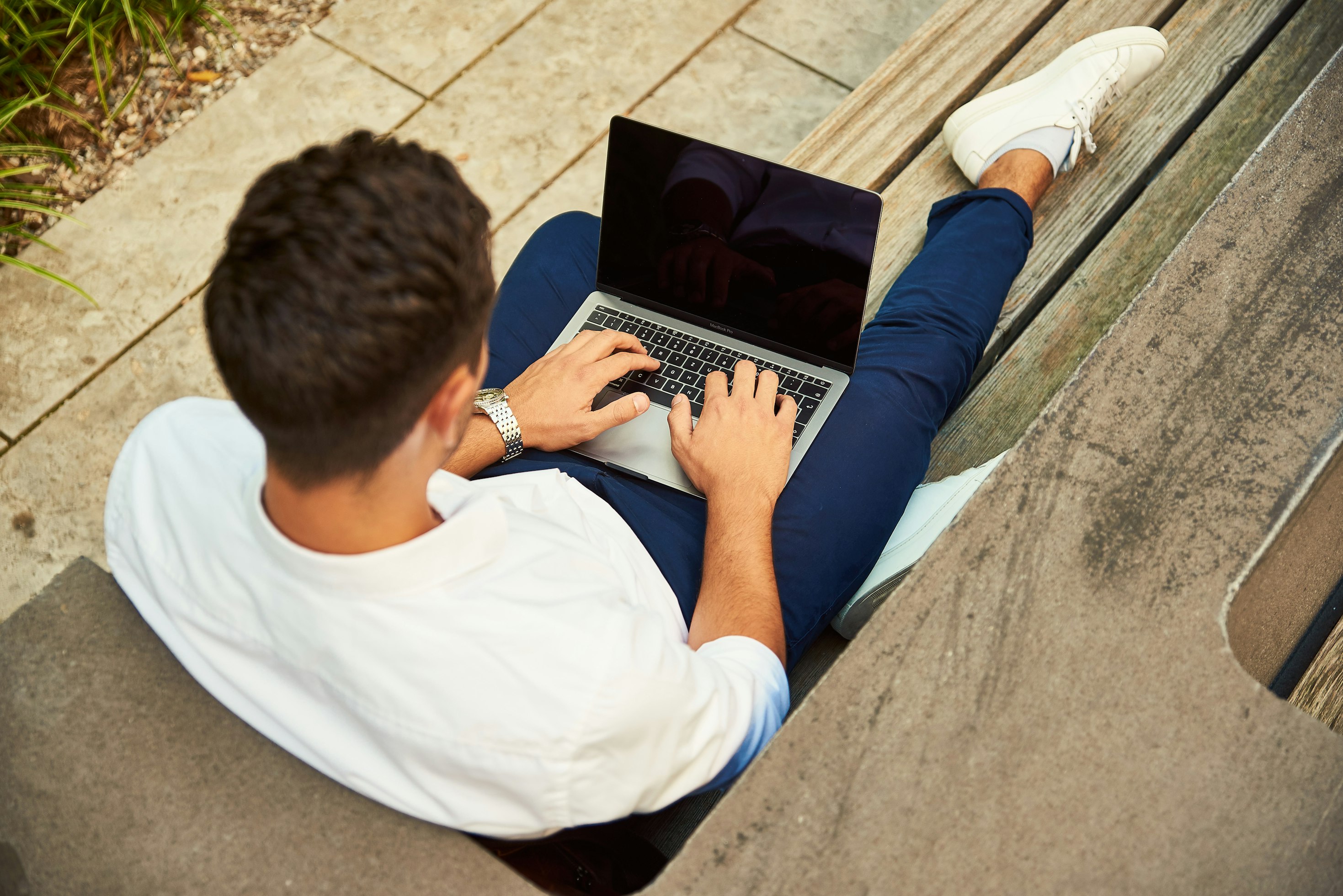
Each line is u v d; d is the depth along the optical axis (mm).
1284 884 774
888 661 870
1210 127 1868
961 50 1959
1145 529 939
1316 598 1260
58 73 2477
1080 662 870
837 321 1424
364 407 603
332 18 2590
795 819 800
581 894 971
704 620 1123
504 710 722
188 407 854
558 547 854
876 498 1346
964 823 797
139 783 788
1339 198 1147
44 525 1948
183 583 798
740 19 2598
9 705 816
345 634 728
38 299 2189
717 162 1404
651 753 773
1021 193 1743
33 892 750
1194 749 829
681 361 1481
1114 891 771
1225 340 1052
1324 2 1975
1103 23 1969
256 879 756
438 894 752
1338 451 984
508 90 2479
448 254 603
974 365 1544
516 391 1380
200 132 2416
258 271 575
